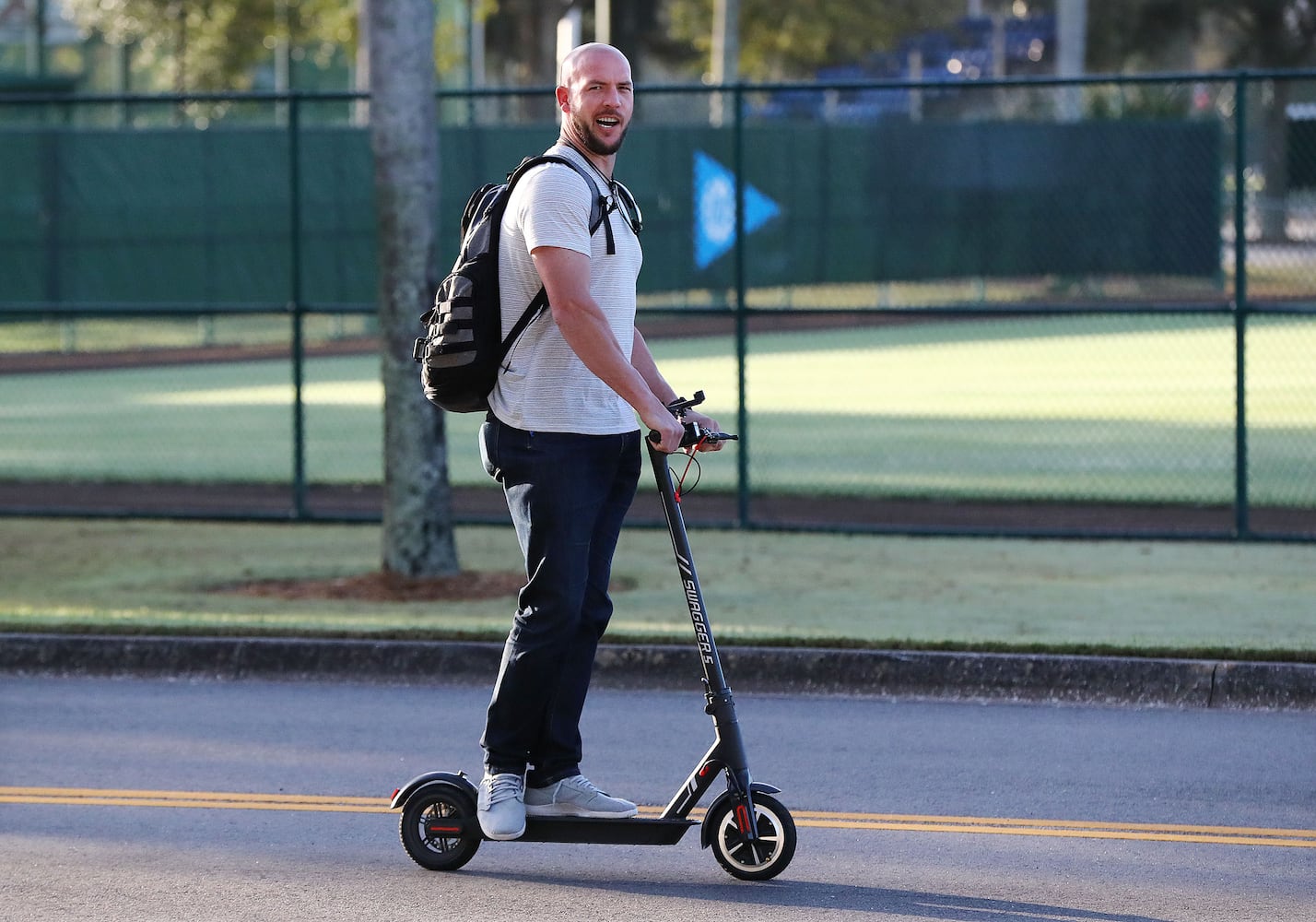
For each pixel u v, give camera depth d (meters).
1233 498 53.62
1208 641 34.38
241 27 143.88
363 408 81.19
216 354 105.12
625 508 22.34
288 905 21.12
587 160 21.33
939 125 109.69
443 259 92.12
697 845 23.75
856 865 22.80
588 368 20.53
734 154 47.66
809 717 31.25
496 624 36.56
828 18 182.38
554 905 21.05
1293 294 109.50
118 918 20.70
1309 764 27.94
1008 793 26.38
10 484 60.12
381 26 41.59
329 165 100.62
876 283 111.56
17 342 109.88
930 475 59.22
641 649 33.91
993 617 37.66
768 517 51.59
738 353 48.56
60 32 180.12
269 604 40.00
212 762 28.33
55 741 29.75
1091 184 108.75
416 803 22.34
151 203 101.88
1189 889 21.80
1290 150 124.62
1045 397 81.56
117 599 40.47
